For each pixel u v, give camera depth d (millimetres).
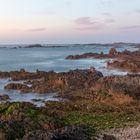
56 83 72500
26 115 38812
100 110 50594
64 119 44375
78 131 35281
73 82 71562
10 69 121062
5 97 63156
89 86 67375
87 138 34250
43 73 91750
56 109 51094
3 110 40969
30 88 71688
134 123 43062
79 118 45406
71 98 59969
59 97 62656
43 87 70625
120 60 134500
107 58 157750
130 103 54844
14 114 39094
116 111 50219
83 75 79625
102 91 61344
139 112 49656
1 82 86312
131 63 112062
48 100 60000
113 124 42375
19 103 46438
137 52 160000
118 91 59250
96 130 39438
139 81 67562
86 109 51281
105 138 35156
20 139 31531
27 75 90938
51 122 37906
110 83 65500
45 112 45344
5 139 32469
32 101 60344
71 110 51031
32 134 31812
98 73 83625
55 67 126438
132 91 59406
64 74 83500
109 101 55906
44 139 30656
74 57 166875
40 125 36656
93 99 58031
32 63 146625
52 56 196625
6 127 34188
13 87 73938
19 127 34875
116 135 37625
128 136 37312
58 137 31750
